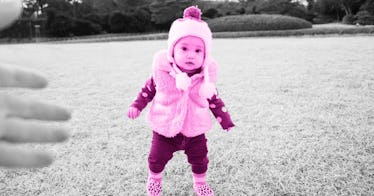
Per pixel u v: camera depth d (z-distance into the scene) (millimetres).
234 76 5531
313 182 1973
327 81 4852
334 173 2068
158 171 1734
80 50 12211
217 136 2730
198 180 1802
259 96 4070
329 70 5762
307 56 8000
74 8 28891
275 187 1928
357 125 2934
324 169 2129
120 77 5824
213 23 23781
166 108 1673
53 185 1992
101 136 2807
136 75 6012
